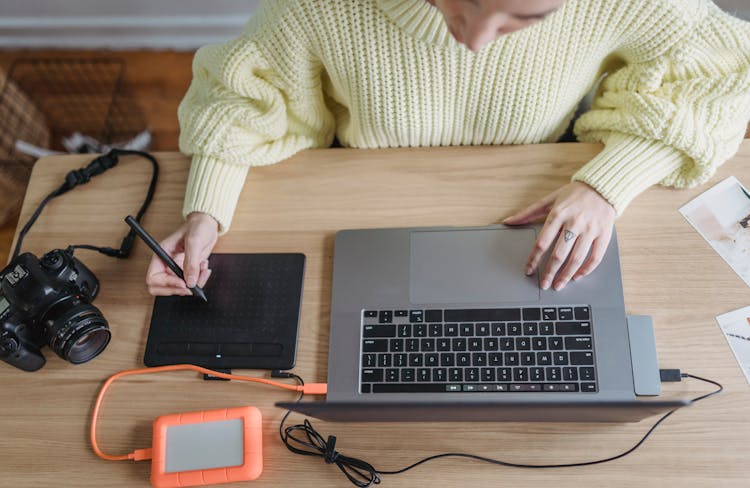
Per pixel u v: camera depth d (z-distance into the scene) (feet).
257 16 2.90
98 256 3.18
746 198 2.98
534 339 2.71
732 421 2.55
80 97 6.78
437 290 2.87
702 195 3.01
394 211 3.14
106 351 2.95
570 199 2.93
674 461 2.51
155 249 2.81
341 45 2.83
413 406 2.26
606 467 2.53
